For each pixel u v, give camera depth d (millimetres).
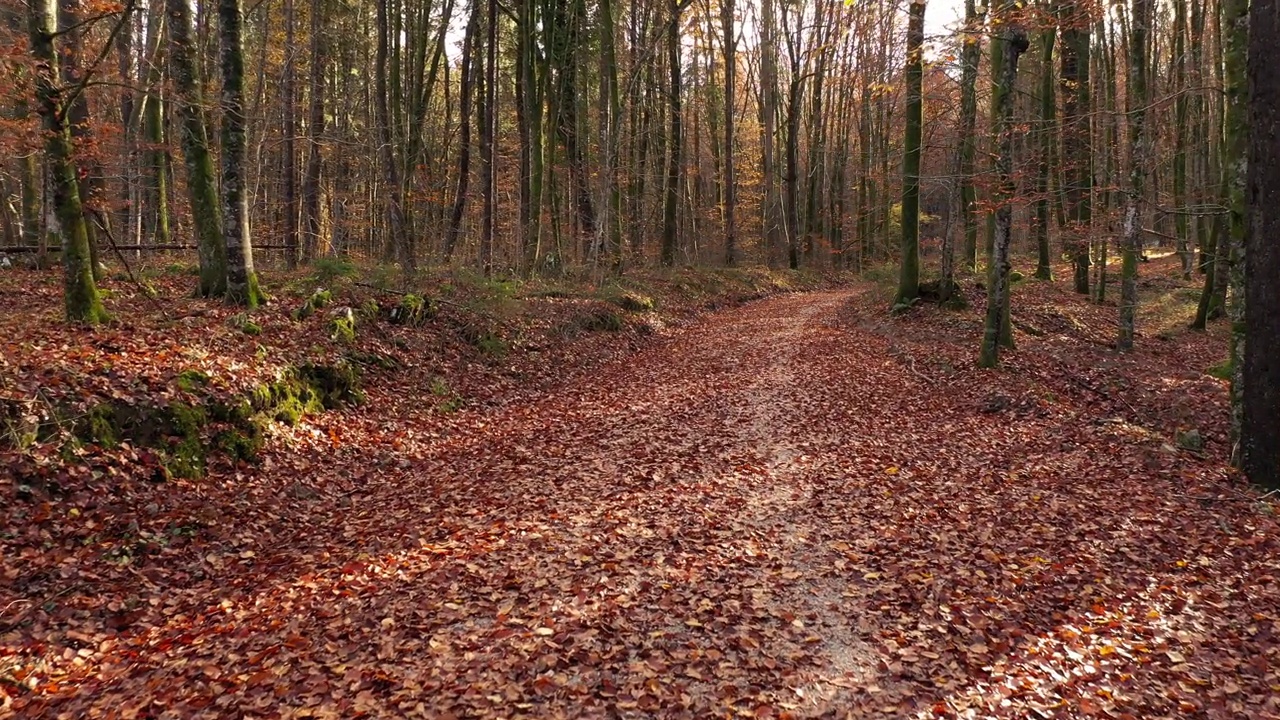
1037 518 7773
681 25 36375
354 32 29125
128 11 10078
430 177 30531
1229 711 4582
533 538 7445
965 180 18328
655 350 19828
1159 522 7461
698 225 43812
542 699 4852
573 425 12297
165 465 8086
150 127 21188
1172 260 30703
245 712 4734
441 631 5719
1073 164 19797
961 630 5676
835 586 6438
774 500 8469
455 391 13781
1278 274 7914
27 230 16641
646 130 33500
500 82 35781
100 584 6387
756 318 25312
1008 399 12680
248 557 7352
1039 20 13648
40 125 10516
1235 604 5832
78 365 8539
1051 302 22469
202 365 9602
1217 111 25172
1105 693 4828
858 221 45281
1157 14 26781
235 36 12414
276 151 31172
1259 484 8195
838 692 4953
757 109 53125
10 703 4852
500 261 24484
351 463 10148
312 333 12531
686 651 5422
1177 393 13461
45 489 7000
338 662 5328
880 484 8953
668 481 9180
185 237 29125
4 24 13547
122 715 4727
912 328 19781
